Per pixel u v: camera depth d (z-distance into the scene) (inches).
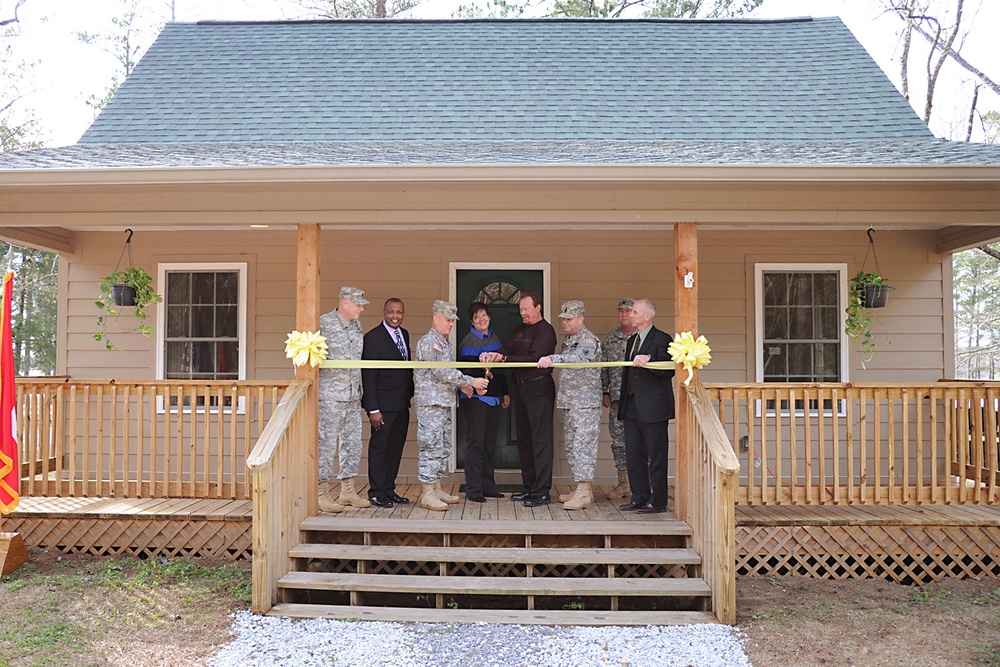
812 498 252.1
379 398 262.5
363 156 272.7
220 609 215.8
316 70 406.3
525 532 231.3
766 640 198.5
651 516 249.8
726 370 333.1
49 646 192.7
